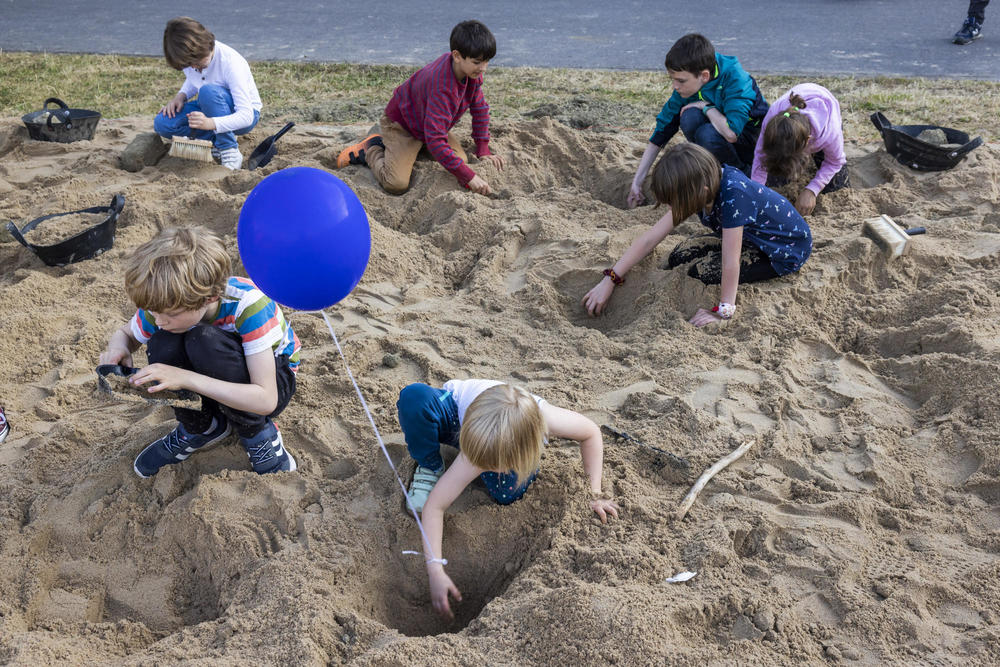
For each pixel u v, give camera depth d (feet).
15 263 17.20
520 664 8.53
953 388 12.35
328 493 10.96
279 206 9.89
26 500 11.02
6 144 22.61
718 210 14.17
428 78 18.78
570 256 16.62
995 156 20.36
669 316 14.79
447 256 17.52
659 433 11.86
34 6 44.27
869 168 20.40
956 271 15.42
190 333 9.66
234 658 8.63
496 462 9.02
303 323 14.82
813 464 11.34
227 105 21.44
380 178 19.77
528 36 37.37
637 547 9.93
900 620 8.92
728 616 9.14
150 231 18.12
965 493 10.84
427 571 10.15
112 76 32.45
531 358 13.96
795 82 29.60
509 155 21.04
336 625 9.16
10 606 9.65
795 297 14.83
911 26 36.78
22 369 13.64
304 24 40.29
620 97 28.73
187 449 11.03
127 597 10.07
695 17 39.63
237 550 10.20
